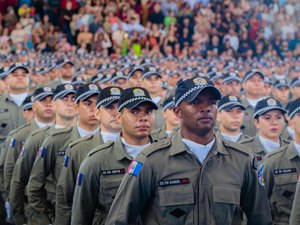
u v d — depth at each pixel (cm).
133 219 536
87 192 661
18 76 1243
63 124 891
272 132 852
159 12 3175
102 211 664
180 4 3219
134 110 642
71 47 2889
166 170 525
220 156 532
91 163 659
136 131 645
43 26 2942
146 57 2558
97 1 3081
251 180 539
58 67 1750
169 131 1009
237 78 1412
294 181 736
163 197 521
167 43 3038
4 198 1035
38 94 998
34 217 826
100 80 1480
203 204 520
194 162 527
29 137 882
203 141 529
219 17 3167
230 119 910
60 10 3036
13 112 1239
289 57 3058
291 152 740
